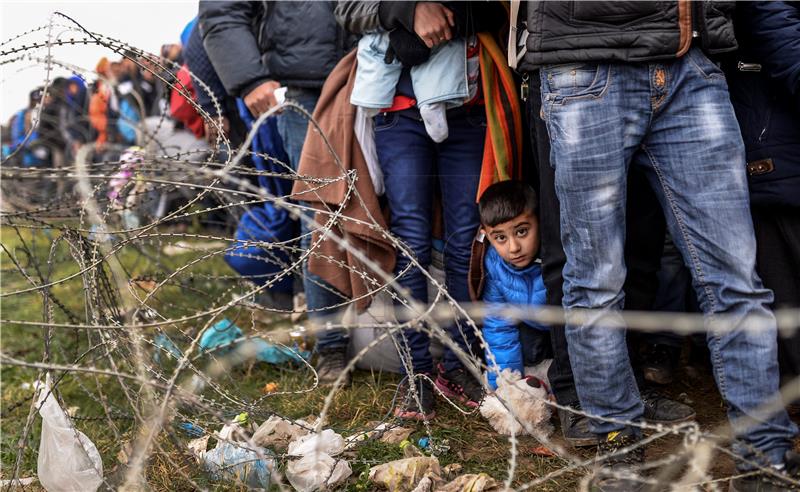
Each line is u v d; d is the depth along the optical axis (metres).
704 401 2.61
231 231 4.69
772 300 1.90
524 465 2.22
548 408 2.41
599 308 2.02
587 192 1.99
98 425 2.46
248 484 2.05
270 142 3.31
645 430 2.38
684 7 1.87
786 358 2.25
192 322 3.24
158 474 2.08
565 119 1.99
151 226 2.01
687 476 1.87
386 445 2.30
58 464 2.02
